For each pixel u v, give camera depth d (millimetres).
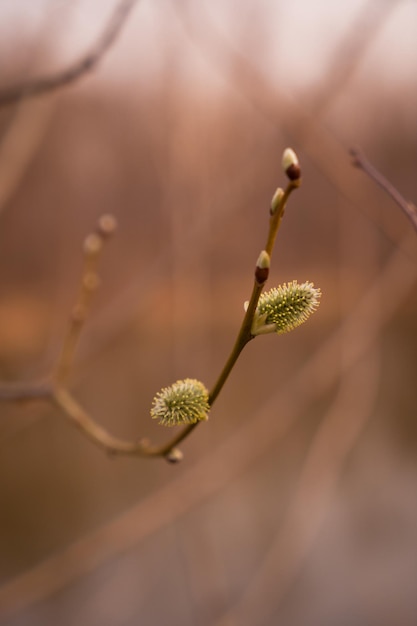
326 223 1433
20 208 2342
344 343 1104
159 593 2314
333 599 2424
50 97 962
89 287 809
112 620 2256
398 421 2996
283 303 502
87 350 1069
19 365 2164
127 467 2916
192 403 510
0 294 2285
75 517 2699
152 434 2930
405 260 1083
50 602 2283
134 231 2217
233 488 2559
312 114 955
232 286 1660
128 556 2340
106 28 719
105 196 2203
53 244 2273
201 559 1252
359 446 2857
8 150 936
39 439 2904
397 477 2801
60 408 761
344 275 1139
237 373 2496
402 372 3074
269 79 1055
